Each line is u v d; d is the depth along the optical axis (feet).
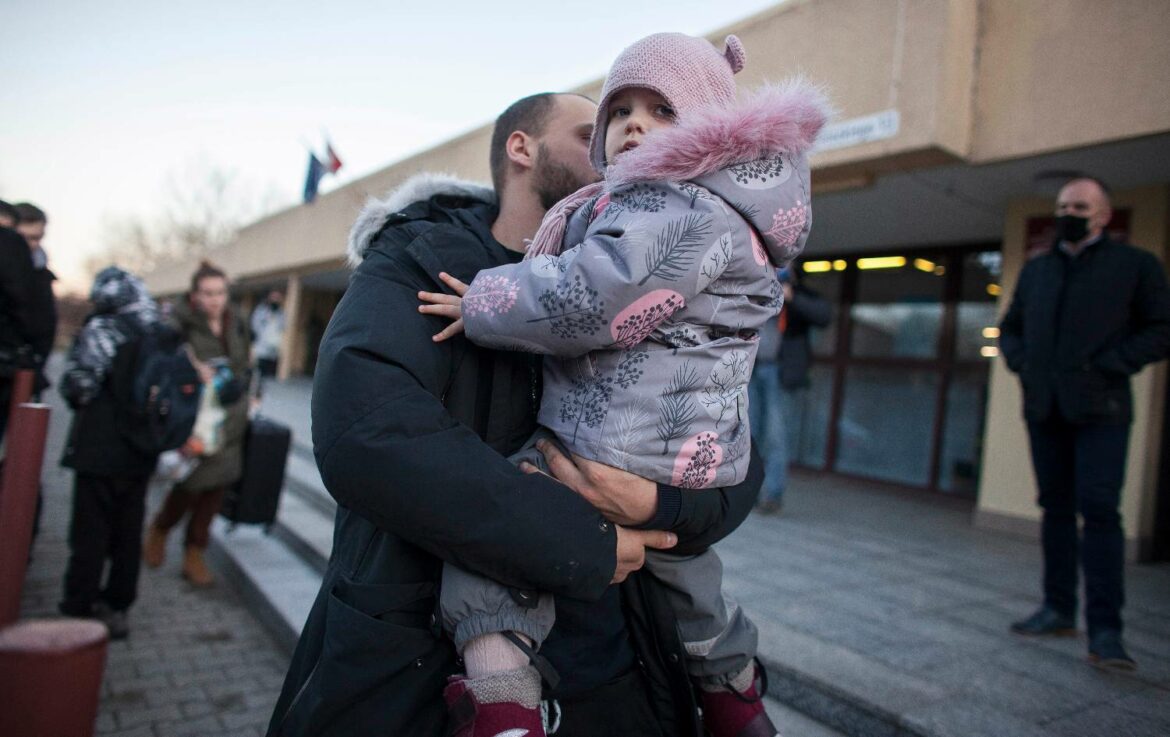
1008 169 15.33
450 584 3.49
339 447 3.26
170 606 13.12
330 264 47.14
